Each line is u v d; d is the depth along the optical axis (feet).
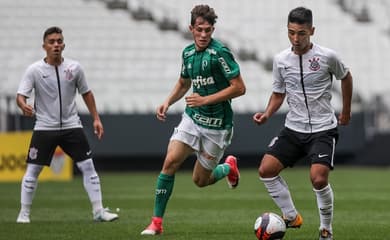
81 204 114.73
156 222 75.15
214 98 71.00
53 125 88.38
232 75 71.31
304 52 70.13
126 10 252.21
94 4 251.19
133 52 239.09
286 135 71.87
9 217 96.12
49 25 242.99
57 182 164.76
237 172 83.51
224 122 74.59
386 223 88.33
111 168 205.77
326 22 261.85
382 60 253.44
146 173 198.49
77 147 89.20
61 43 87.10
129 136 196.75
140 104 221.87
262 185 153.28
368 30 262.06
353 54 254.06
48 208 108.58
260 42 250.16
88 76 229.86
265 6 263.08
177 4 256.32
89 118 195.72
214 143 74.74
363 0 270.05
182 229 81.25
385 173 188.03
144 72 233.35
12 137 171.83
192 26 71.51
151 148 197.77
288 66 70.64
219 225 85.56
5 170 172.04
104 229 79.87
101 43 240.32
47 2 248.52
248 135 200.44
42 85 87.81
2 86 220.23
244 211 103.60
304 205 111.65
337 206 110.32
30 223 86.89
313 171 68.44
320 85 70.03
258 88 231.50
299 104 70.79
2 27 240.12
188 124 74.49
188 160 210.59
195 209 106.52
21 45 236.22
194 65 73.00
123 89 226.58
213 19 71.15
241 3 261.85
